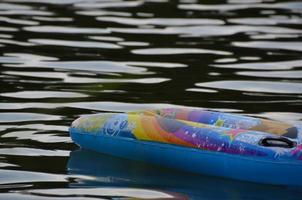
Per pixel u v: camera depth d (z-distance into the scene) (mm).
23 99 26031
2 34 34062
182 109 22250
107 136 21641
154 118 21500
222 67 30312
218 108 25453
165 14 38406
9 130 23188
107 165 21062
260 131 20703
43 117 24328
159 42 33625
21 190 19203
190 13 38688
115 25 36156
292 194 19234
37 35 34094
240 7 40094
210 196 19078
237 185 19844
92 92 26938
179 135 20781
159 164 21078
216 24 36688
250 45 33375
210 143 20375
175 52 32250
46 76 28719
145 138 21125
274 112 25109
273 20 37469
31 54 31438
